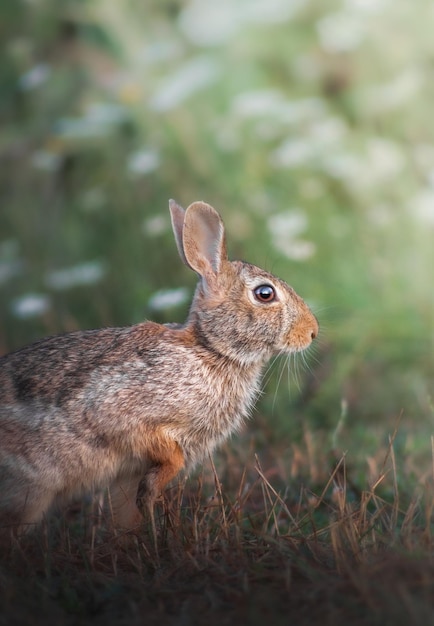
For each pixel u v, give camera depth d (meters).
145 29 15.63
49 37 15.52
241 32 15.88
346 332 11.77
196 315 7.88
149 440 7.52
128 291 12.94
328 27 15.80
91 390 7.43
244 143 14.38
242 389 7.92
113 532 7.33
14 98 15.26
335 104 15.94
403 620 5.49
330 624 5.60
